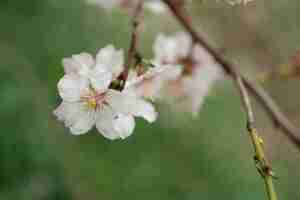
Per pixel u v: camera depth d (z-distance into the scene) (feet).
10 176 2.10
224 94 3.11
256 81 1.69
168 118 2.87
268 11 3.36
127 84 1.38
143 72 1.42
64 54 2.50
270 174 1.24
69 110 1.35
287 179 3.16
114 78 1.39
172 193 2.79
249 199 2.90
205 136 3.01
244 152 3.10
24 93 2.18
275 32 3.37
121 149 2.71
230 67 1.69
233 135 3.10
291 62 1.67
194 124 2.98
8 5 2.46
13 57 2.29
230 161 3.01
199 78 1.76
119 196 2.63
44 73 2.43
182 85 1.75
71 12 2.58
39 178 2.13
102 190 2.59
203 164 2.94
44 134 2.17
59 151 2.22
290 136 1.64
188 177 2.86
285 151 3.25
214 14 3.29
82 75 1.36
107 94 1.36
